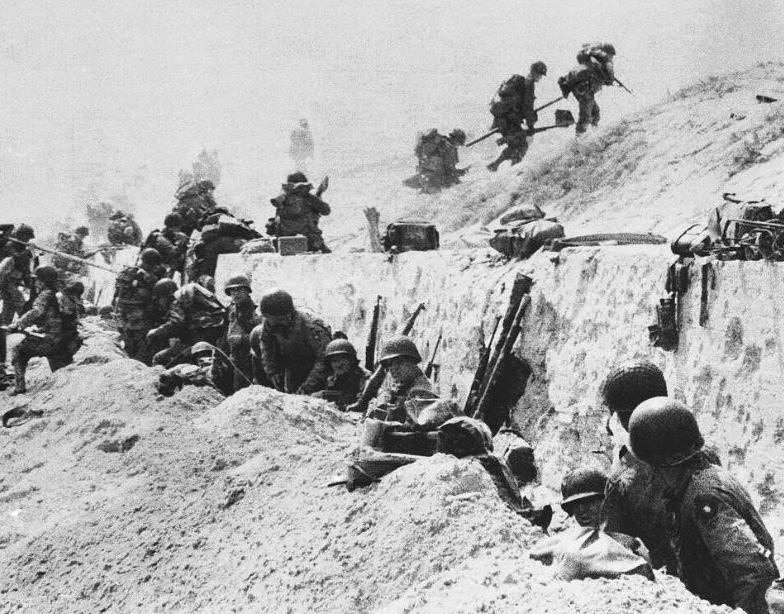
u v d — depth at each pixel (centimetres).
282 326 1193
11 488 955
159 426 1016
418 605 492
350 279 1489
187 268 2003
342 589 572
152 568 694
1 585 737
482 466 660
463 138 3209
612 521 534
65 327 1490
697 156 1897
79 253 3084
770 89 2234
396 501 623
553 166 2294
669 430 498
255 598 602
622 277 966
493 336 1084
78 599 688
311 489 710
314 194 1922
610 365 955
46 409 1244
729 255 841
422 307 1241
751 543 480
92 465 973
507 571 497
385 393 754
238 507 739
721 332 829
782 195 1470
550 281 1061
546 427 1028
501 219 1200
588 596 440
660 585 454
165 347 1521
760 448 784
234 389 1303
